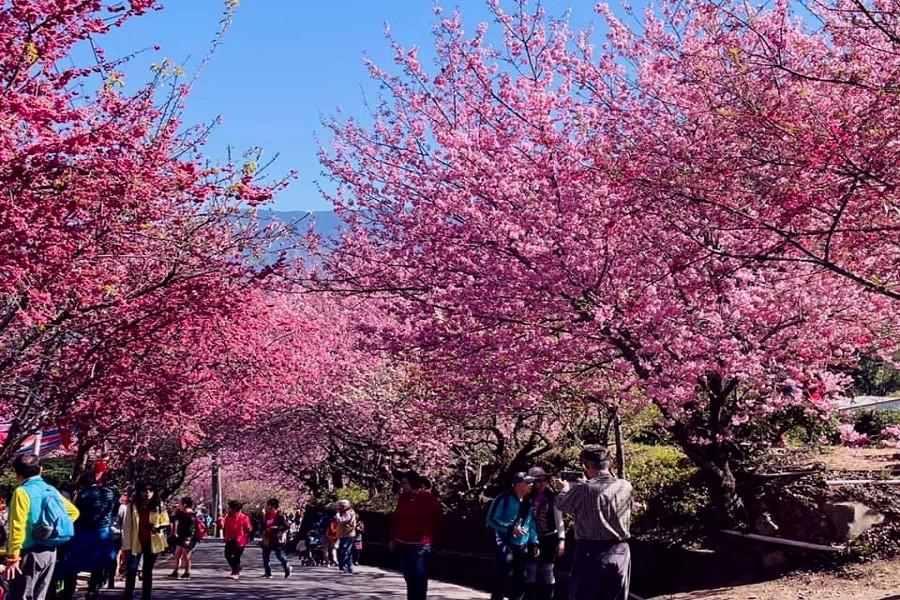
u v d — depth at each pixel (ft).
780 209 30.89
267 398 86.63
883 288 27.53
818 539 40.98
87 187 28.25
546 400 54.80
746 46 35.53
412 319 49.32
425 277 48.16
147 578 44.98
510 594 37.19
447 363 49.96
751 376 39.60
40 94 27.84
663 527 51.24
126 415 56.95
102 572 45.60
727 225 33.37
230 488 236.63
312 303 100.53
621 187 36.32
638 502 54.65
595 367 45.47
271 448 125.59
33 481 30.45
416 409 78.74
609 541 25.75
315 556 89.92
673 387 38.37
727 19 33.99
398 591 51.90
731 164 30.91
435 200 46.47
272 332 72.28
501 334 45.21
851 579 36.58
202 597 48.42
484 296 43.27
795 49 33.96
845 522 39.86
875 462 48.57
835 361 43.47
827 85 32.30
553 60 47.26
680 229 32.94
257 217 40.57
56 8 26.45
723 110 29.45
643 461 63.10
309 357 87.76
